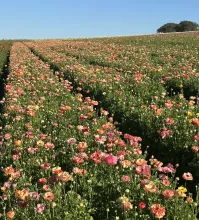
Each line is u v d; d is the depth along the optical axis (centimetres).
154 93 1254
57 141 756
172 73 1616
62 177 511
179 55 2666
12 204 530
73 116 946
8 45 6506
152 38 5666
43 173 611
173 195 493
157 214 432
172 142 789
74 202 509
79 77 1595
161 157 804
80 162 571
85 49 3541
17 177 562
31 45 4972
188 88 1427
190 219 478
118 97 1180
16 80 1511
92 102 990
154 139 856
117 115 1092
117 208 513
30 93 1269
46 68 1928
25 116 945
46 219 476
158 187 539
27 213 486
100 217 526
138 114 982
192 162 710
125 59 2397
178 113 923
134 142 673
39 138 758
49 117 956
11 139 779
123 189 540
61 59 2341
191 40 4806
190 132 778
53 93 1230
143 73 1697
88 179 587
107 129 791
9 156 697
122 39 5797
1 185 641
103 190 561
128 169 597
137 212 492
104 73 1661
